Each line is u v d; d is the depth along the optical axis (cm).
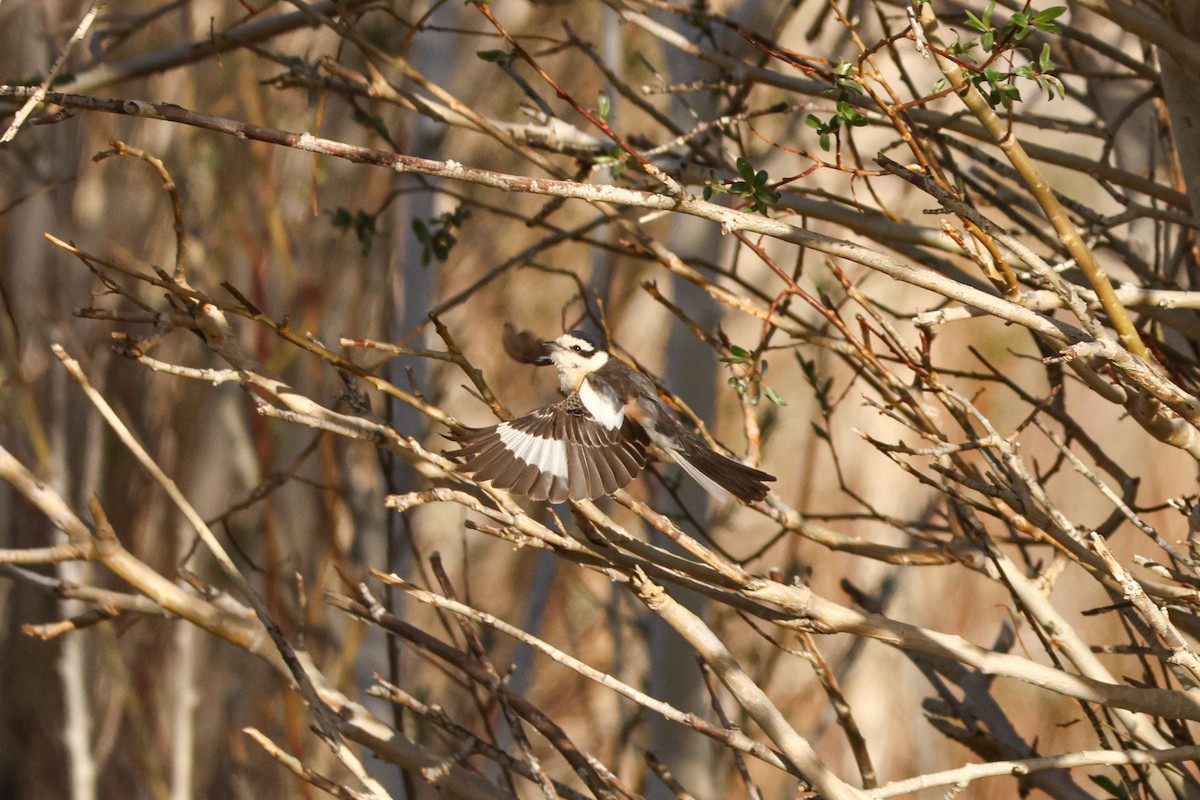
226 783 2080
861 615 703
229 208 1978
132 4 2045
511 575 2353
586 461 728
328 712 789
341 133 1967
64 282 2036
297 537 1836
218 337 752
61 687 2198
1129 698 692
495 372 2675
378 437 726
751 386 821
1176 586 767
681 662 1181
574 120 2525
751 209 721
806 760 683
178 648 1689
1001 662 692
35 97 601
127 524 2042
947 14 1013
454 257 2716
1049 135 2223
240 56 1967
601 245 1033
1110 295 661
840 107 703
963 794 2239
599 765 801
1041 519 721
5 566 841
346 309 1914
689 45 938
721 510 1433
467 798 834
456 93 2305
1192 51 764
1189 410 628
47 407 1945
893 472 2212
